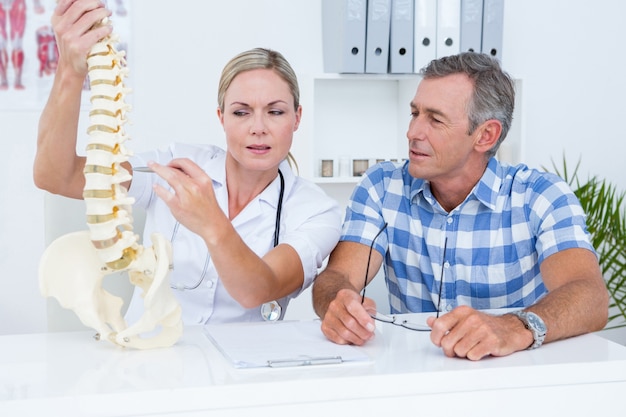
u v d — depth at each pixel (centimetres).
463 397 109
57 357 116
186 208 123
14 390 98
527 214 182
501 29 300
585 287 147
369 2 291
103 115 112
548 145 338
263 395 102
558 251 170
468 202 184
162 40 304
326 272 174
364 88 322
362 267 185
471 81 175
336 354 118
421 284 192
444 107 174
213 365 112
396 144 327
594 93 340
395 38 293
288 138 167
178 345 126
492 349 117
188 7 304
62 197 182
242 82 162
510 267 184
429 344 129
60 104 145
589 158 342
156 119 305
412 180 193
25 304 309
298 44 313
